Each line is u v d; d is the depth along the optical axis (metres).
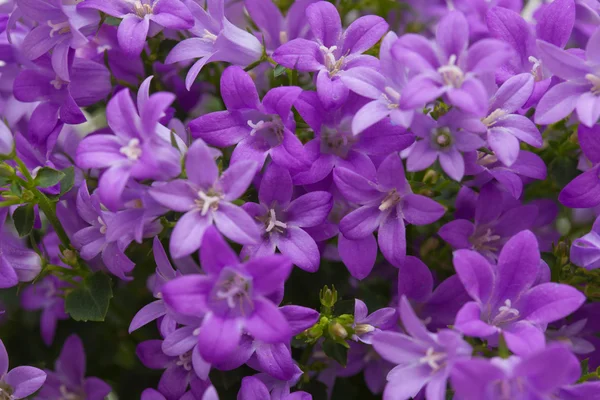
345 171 0.31
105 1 0.33
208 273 0.29
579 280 0.33
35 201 0.33
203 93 0.38
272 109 0.31
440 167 0.32
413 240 0.35
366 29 0.33
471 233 0.33
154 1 0.34
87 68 0.35
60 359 0.36
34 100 0.35
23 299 0.37
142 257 0.35
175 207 0.30
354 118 0.31
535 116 0.31
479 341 0.31
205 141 0.32
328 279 0.34
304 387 0.34
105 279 0.34
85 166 0.30
